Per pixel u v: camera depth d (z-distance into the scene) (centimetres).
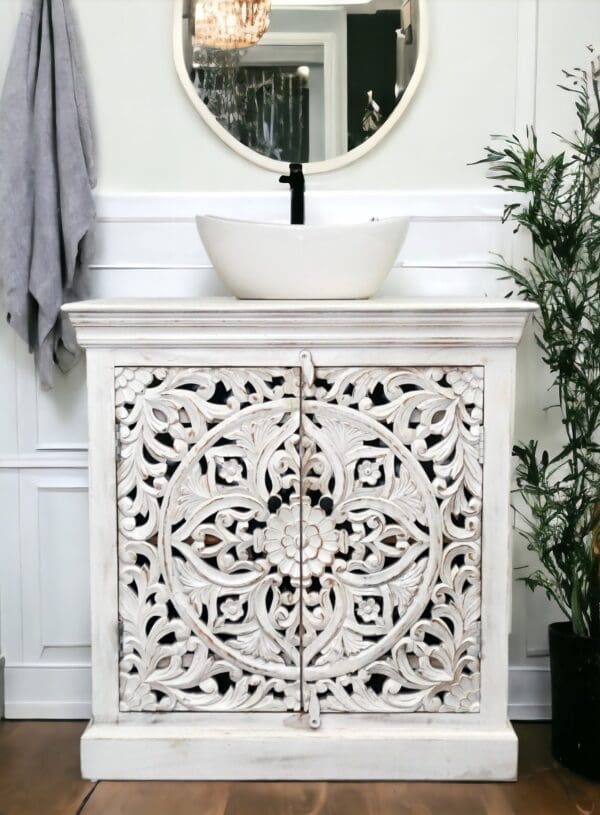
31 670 234
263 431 190
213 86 229
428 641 200
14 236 217
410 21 228
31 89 219
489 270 230
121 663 195
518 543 233
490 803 187
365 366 189
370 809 184
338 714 195
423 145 231
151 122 230
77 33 225
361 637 193
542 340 229
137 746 195
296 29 229
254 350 189
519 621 233
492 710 195
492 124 230
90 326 188
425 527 193
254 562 192
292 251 192
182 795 189
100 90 229
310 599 192
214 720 195
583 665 199
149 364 190
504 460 191
